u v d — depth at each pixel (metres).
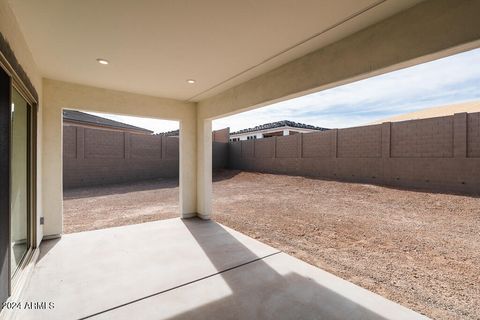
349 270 3.08
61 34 2.56
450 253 3.63
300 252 3.67
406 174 8.66
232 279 2.76
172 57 3.17
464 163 7.36
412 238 4.27
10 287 2.07
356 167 10.21
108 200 8.09
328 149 11.32
